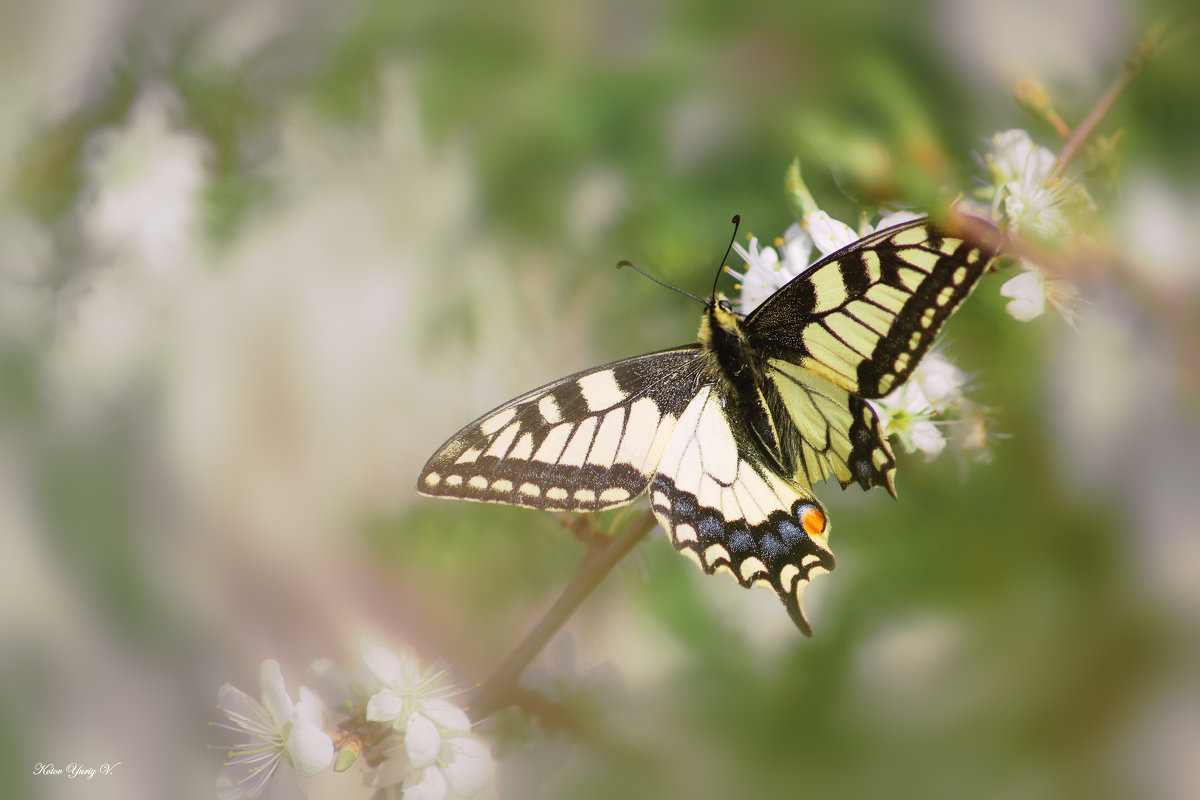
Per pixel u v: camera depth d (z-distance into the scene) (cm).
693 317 85
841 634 83
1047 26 83
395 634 85
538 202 85
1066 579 82
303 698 78
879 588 83
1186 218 80
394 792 77
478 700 78
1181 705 82
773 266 78
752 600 83
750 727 82
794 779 82
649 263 85
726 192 84
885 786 82
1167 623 82
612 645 83
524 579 85
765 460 78
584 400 77
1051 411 82
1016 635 82
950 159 81
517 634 85
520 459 77
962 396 80
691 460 78
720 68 84
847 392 77
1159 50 79
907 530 83
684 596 83
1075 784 82
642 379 78
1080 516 82
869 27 84
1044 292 78
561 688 79
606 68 85
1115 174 80
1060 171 79
